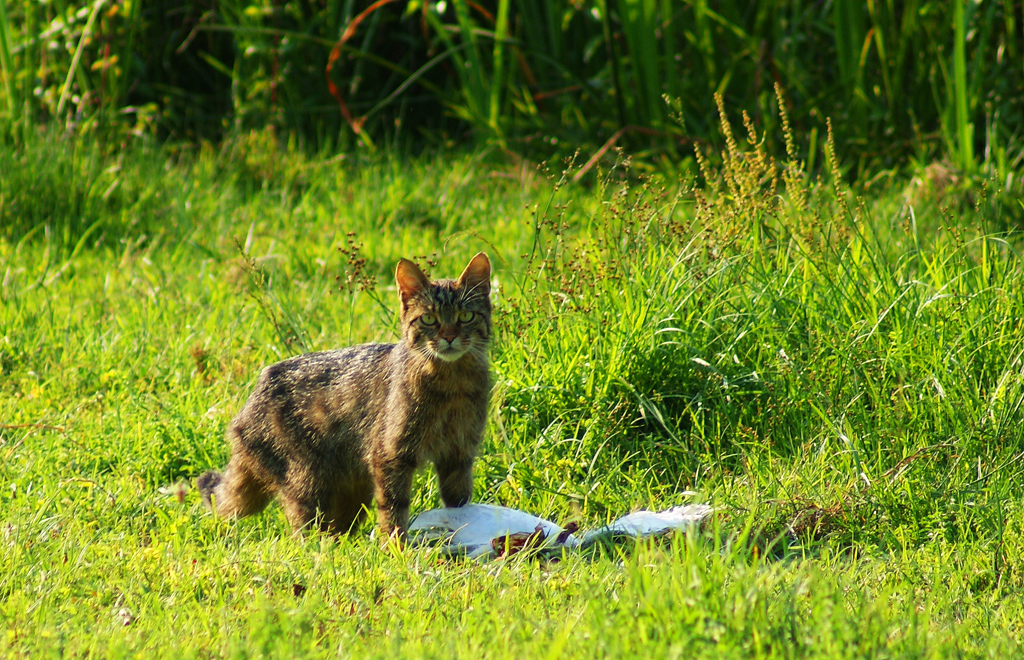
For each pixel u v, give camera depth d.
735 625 5.50
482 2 21.09
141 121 18.94
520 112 20.19
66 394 11.13
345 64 21.09
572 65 20.44
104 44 19.19
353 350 8.77
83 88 19.17
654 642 5.38
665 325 10.33
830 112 18.34
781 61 18.69
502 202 17.16
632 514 8.22
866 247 10.87
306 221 16.67
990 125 17.48
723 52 19.33
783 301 10.41
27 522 7.90
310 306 13.06
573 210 16.34
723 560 6.59
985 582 7.34
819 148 17.91
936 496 8.27
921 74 18.17
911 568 7.29
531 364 10.19
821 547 7.95
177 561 7.18
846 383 9.73
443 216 16.91
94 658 5.69
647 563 6.57
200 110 20.95
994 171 15.53
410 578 6.97
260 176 18.34
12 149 17.34
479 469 9.30
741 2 19.66
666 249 10.98
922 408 9.25
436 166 18.94
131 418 10.33
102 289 14.26
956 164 16.09
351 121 19.48
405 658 5.50
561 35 19.75
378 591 6.70
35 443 9.67
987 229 11.97
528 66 20.14
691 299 10.60
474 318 8.16
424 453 8.24
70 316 12.88
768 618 5.71
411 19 21.06
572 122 19.50
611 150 18.45
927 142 17.84
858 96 17.95
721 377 9.79
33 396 10.92
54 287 14.22
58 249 15.63
